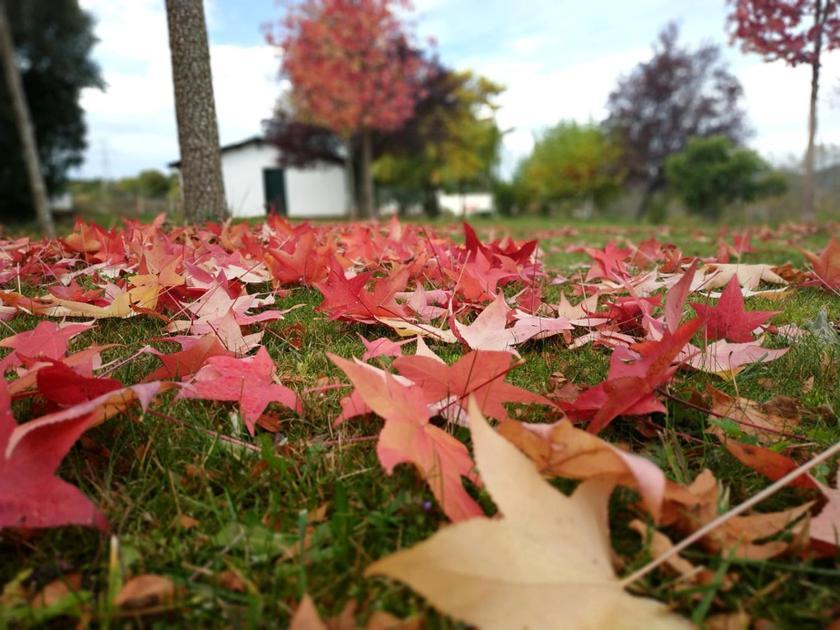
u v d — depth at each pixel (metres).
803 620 0.47
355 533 0.57
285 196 22.27
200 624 0.46
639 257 2.42
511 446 0.46
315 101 16.45
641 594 0.47
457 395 0.74
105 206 17.09
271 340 1.20
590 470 0.51
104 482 0.65
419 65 18.42
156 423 0.76
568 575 0.41
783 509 0.62
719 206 13.77
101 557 0.54
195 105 3.58
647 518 0.56
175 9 3.50
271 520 0.60
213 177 3.66
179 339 1.00
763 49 7.97
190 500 0.61
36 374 0.67
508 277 1.72
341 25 15.88
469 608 0.36
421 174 24.64
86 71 12.49
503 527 0.41
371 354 0.95
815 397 0.90
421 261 1.82
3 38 9.41
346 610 0.44
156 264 1.48
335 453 0.72
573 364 1.06
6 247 2.48
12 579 0.52
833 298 1.66
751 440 0.74
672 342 0.63
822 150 13.47
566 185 23.44
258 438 0.75
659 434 0.74
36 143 12.02
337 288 1.19
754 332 1.23
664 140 21.00
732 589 0.50
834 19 7.56
